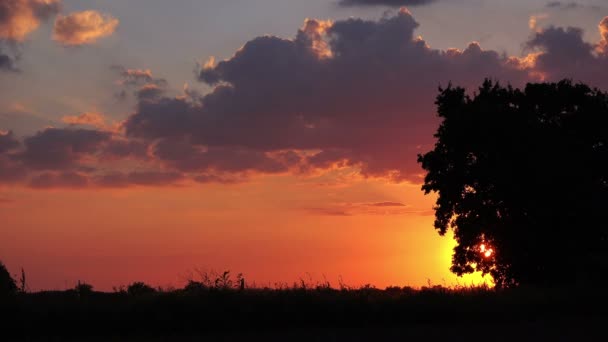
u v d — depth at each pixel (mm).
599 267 34125
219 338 20031
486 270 41219
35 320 20828
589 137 40031
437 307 23516
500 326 22344
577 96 40375
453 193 40938
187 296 22594
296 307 22406
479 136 39094
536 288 27422
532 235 37688
